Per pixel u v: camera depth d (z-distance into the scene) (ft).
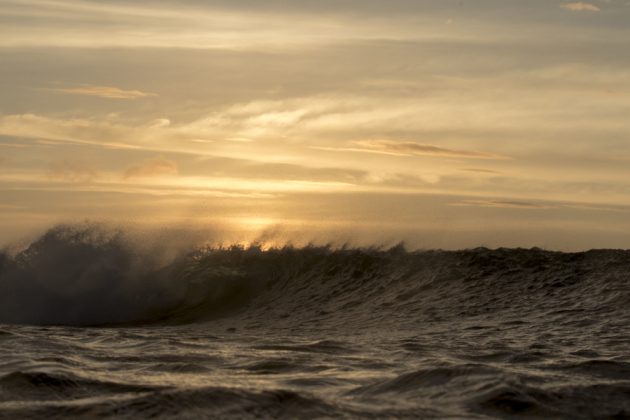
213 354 39.06
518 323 64.44
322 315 81.51
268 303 91.86
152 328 78.74
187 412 24.04
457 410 25.53
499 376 29.94
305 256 99.91
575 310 68.80
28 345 41.16
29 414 23.88
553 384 29.71
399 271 91.76
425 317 72.90
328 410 24.84
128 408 24.36
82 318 95.20
